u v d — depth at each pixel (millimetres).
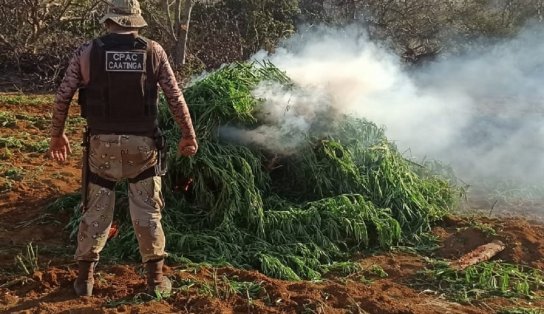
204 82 5793
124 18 3885
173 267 4691
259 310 4102
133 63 3865
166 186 5453
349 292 4418
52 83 13070
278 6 16656
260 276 4547
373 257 5238
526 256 5254
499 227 5695
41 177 6672
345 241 5363
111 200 4125
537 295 4668
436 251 5367
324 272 4914
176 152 5332
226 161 5379
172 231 5102
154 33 14852
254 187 5383
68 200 5801
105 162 3973
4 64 13781
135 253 4895
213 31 15305
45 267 4684
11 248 5012
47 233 5320
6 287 4387
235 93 5633
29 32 13922
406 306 4312
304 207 5566
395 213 5754
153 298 4195
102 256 4867
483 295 4621
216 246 5004
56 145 4074
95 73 3852
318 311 4094
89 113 3934
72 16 15008
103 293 4301
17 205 5914
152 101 3951
